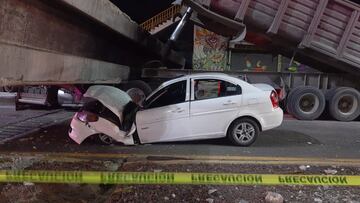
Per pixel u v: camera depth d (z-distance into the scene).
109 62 12.31
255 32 12.75
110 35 11.86
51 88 14.54
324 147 9.28
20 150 8.48
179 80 9.09
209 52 24.83
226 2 11.97
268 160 7.65
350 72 12.94
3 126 11.72
